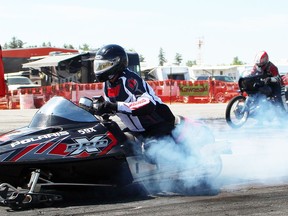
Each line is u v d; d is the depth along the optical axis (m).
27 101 22.16
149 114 5.76
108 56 5.61
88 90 22.70
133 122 5.82
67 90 22.53
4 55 34.88
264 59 11.45
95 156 5.26
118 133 5.56
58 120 5.37
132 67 25.00
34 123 5.45
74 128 5.35
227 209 5.04
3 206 5.14
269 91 11.39
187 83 25.45
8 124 12.73
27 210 5.00
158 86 25.27
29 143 5.11
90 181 5.46
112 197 5.55
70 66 25.42
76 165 5.21
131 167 5.67
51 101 5.59
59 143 5.16
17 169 5.04
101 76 5.67
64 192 5.67
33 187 4.99
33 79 30.61
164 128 5.93
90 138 5.32
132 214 4.86
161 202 5.34
